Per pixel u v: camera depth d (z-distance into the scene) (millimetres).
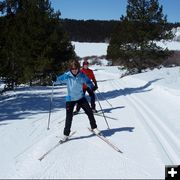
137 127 5223
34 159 3701
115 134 4793
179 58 25344
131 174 3309
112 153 3928
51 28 13859
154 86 11266
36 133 4793
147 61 20672
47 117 5980
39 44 13078
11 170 3377
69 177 3219
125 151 4008
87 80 4352
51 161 3643
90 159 3723
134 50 20312
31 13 13438
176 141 4426
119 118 5941
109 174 3301
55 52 13875
